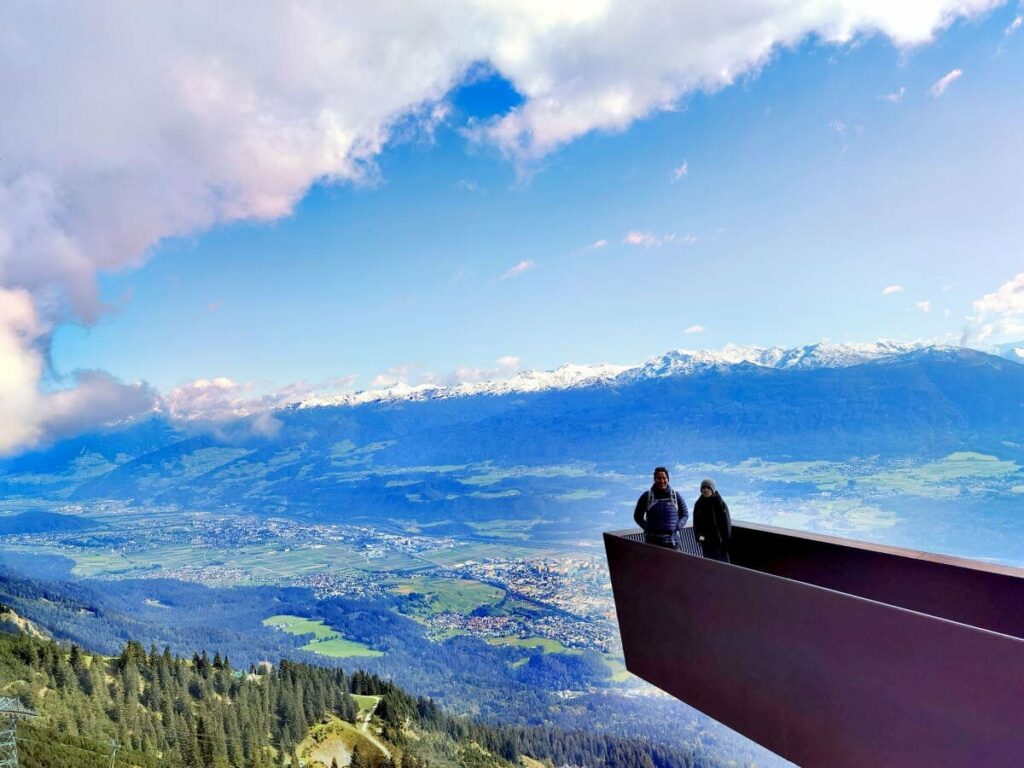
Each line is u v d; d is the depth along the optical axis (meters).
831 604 3.23
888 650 2.93
